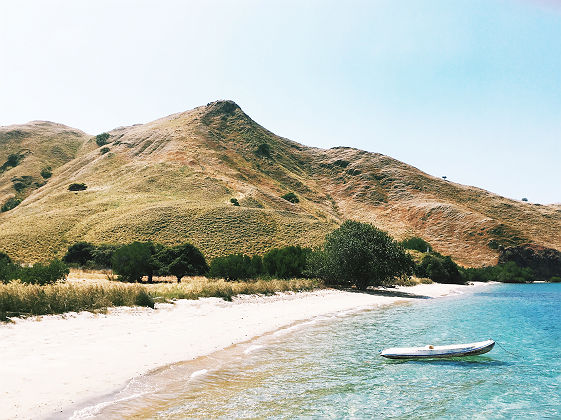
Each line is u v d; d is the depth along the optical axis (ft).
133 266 127.03
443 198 457.27
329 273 130.72
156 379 31.48
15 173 440.86
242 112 565.53
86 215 252.83
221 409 26.45
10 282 72.43
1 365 29.99
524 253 319.68
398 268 132.05
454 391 34.65
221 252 205.16
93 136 623.77
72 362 32.71
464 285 214.28
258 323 61.77
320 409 27.94
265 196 333.42
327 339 53.36
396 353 44.09
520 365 44.93
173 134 449.48
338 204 448.24
